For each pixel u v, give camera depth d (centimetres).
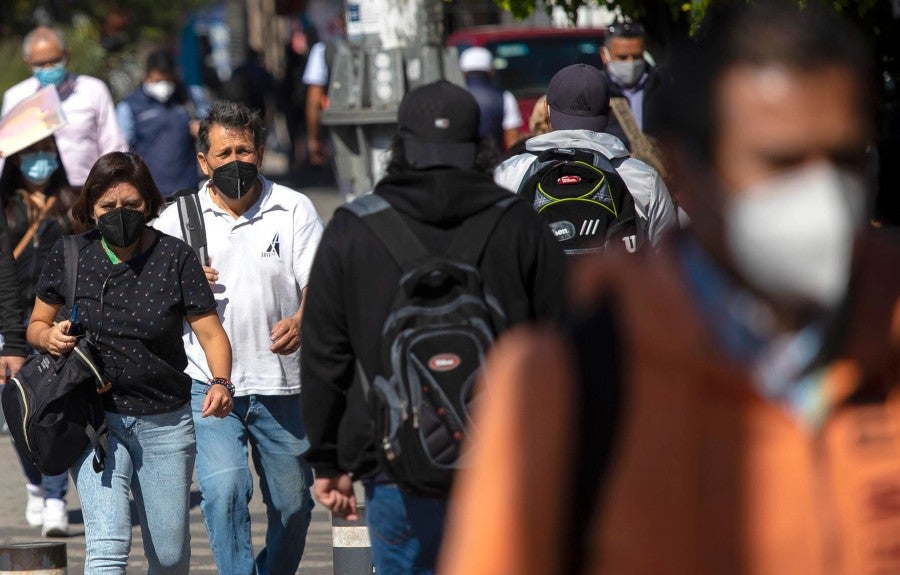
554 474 566
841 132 545
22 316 2192
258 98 7488
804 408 572
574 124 1841
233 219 1861
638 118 2861
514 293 1202
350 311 1205
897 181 2530
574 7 2816
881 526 569
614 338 571
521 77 5062
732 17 569
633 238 1661
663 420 566
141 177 1686
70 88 3133
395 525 1225
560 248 1232
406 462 1148
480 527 566
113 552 1666
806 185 541
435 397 1143
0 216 2208
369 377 1196
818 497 568
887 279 578
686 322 566
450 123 1226
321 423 1227
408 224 1199
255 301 1855
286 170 8575
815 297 546
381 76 2920
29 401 1645
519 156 1762
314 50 6122
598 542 572
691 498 569
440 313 1161
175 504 1692
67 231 2333
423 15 2909
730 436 570
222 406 1698
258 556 1933
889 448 573
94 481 1680
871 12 2502
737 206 550
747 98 549
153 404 1680
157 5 6819
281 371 1859
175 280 1686
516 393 570
